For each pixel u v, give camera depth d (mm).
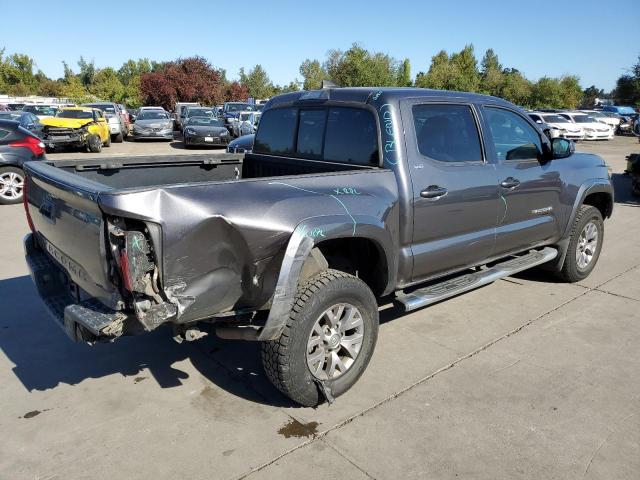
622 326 4574
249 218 2852
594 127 28406
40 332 4395
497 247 4555
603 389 3568
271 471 2773
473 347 4168
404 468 2799
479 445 2982
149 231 2578
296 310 3059
